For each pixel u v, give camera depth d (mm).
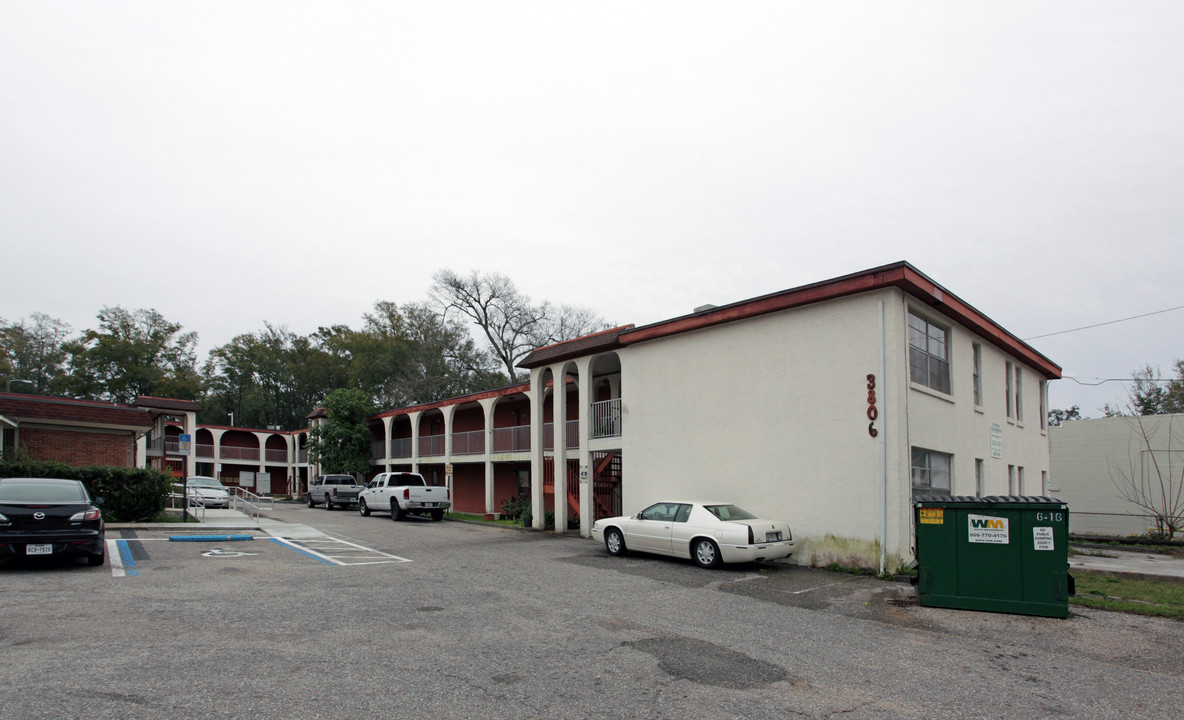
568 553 15453
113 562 12445
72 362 63656
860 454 13156
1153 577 12977
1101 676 6680
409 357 56125
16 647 6617
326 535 18891
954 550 9805
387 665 6473
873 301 13289
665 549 13938
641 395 18125
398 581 11219
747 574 12617
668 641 7688
